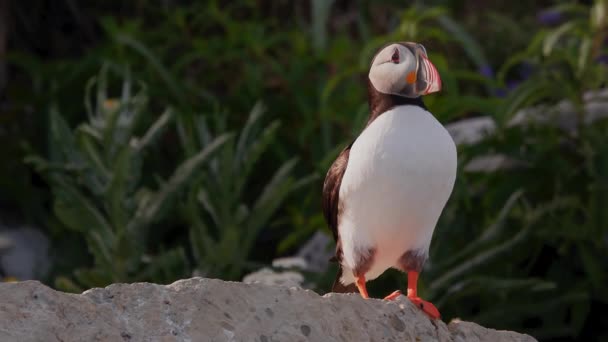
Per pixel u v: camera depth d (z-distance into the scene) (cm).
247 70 1407
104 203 946
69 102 1421
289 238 1004
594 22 1046
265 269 947
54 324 418
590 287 1009
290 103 1398
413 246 551
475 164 1099
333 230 604
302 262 1002
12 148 1366
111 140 955
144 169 1308
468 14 1759
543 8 1806
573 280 1030
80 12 1825
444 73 993
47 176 990
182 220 1176
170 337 431
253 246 1261
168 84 1358
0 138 1380
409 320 504
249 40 1427
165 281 924
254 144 998
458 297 920
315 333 462
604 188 973
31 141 1398
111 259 912
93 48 1717
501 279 979
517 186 1020
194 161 955
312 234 1232
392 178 517
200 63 1655
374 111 546
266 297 467
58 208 919
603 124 1062
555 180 1030
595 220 966
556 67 1297
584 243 995
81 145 959
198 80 1605
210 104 1395
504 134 1027
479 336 529
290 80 1373
